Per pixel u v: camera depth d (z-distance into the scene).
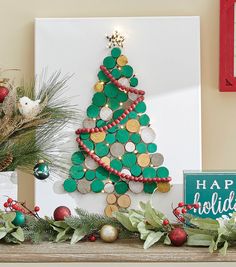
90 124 2.09
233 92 2.13
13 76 2.13
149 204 1.55
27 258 1.48
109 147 2.09
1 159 1.76
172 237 1.52
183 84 2.09
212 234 1.53
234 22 2.10
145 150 2.09
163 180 2.07
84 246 1.54
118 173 2.07
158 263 1.49
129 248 1.52
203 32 2.12
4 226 1.58
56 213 1.63
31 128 1.80
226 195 1.68
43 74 2.09
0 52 2.14
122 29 2.09
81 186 2.08
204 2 2.12
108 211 2.08
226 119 2.13
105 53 2.09
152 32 2.09
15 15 2.14
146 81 2.09
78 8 2.13
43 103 1.77
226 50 2.10
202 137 2.13
